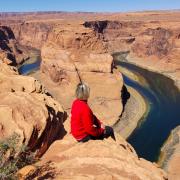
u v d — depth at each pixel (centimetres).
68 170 927
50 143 1259
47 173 927
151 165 1047
